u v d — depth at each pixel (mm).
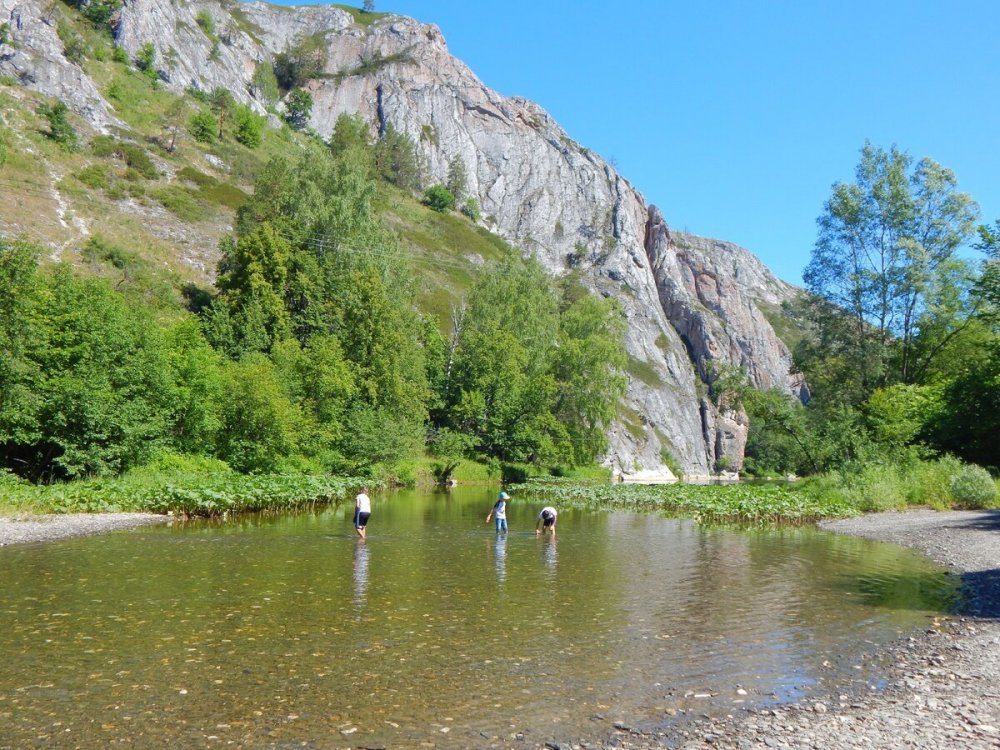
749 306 182750
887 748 6418
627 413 109500
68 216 63312
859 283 46281
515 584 14742
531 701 7836
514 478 65250
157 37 117688
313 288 59344
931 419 41094
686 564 17656
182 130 96812
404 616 11750
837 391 47062
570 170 175750
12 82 83562
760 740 6684
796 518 29875
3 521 21766
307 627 10938
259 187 69250
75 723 7059
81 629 10633
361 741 6691
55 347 29859
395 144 143750
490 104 177625
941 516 29469
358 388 54188
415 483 53750
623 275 155125
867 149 46562
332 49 170250
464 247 120312
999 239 42938
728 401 44125
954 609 12617
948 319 45031
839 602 13188
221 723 7102
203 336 51406
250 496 27875
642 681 8562
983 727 6906
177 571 15438
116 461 29391
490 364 69062
